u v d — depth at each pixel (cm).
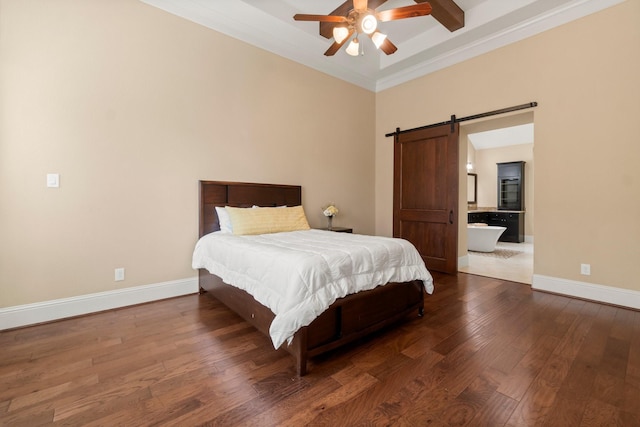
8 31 217
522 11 306
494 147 790
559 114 306
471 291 322
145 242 281
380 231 505
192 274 311
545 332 218
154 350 192
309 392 150
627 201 269
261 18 340
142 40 275
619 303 273
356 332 196
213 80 320
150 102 280
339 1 342
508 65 344
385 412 135
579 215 296
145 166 279
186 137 303
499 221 739
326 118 435
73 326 228
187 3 295
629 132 267
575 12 293
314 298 169
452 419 130
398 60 423
